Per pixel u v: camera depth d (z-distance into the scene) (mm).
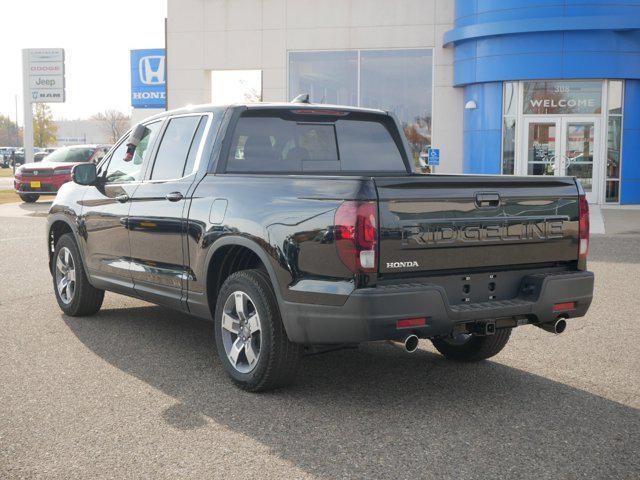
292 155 5867
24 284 9195
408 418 4559
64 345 6270
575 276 5055
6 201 25203
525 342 6531
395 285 4434
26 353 6000
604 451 4047
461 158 24688
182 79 26703
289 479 3666
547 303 4918
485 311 4641
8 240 13906
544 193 5008
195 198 5527
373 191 4352
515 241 4871
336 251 4406
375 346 6410
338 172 6086
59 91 37312
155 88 47438
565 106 22219
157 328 6934
